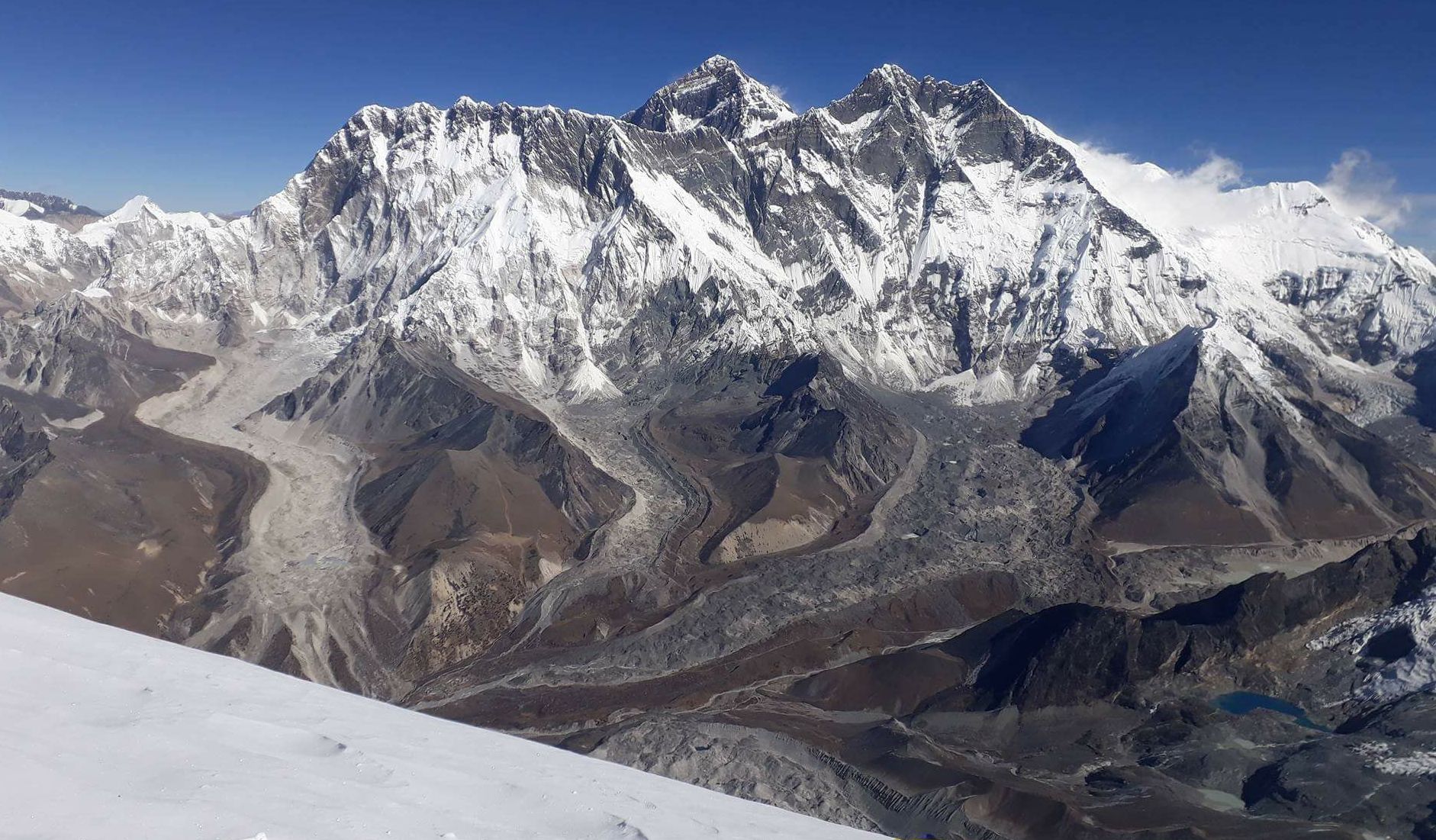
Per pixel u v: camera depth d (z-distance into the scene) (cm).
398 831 1447
